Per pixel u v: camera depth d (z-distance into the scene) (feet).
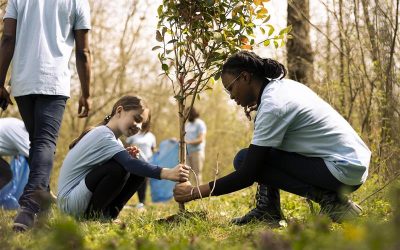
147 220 12.74
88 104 13.92
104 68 39.78
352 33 21.50
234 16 13.12
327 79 22.77
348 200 11.80
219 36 13.05
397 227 6.23
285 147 12.00
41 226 8.77
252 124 23.20
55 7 13.19
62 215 11.46
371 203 14.11
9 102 13.44
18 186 19.81
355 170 11.56
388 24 19.63
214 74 13.48
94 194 13.03
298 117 11.59
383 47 19.71
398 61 19.56
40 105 12.91
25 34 13.04
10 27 13.08
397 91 19.40
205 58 13.32
